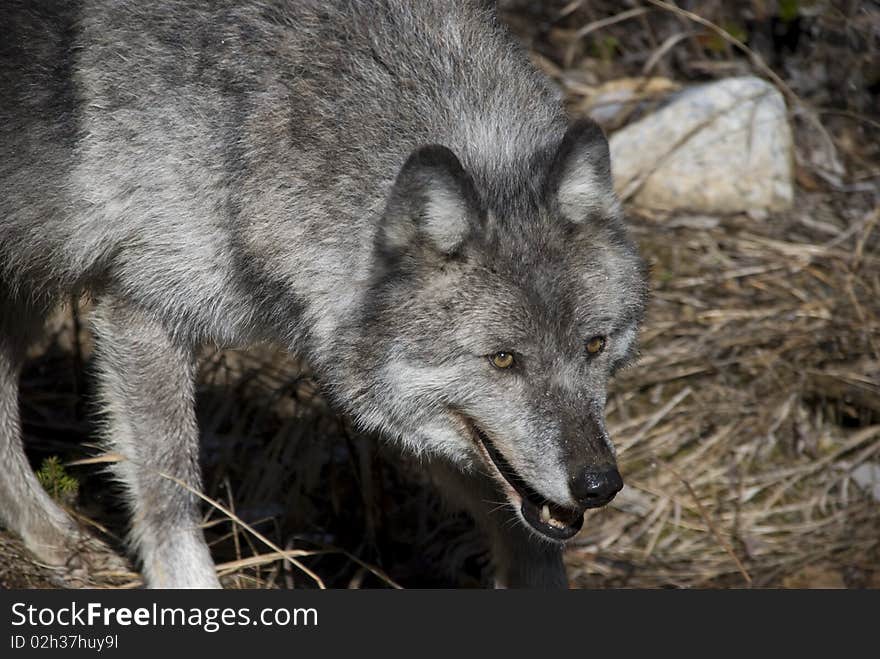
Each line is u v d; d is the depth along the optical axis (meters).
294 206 8.22
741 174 14.76
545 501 8.24
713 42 16.62
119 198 8.61
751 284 13.61
